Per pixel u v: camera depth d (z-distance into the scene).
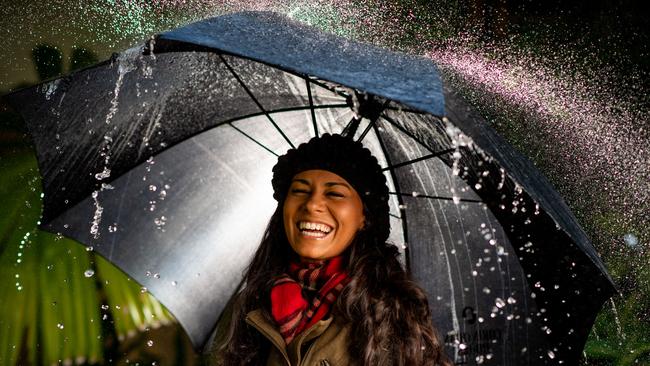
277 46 1.54
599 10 4.90
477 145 1.32
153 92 1.93
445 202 2.00
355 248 1.89
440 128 1.78
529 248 1.92
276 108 2.04
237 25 1.66
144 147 2.06
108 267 3.40
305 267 1.90
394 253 1.94
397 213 2.09
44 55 4.05
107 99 1.89
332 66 1.45
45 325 3.29
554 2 4.88
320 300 1.83
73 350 3.31
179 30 1.53
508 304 2.02
